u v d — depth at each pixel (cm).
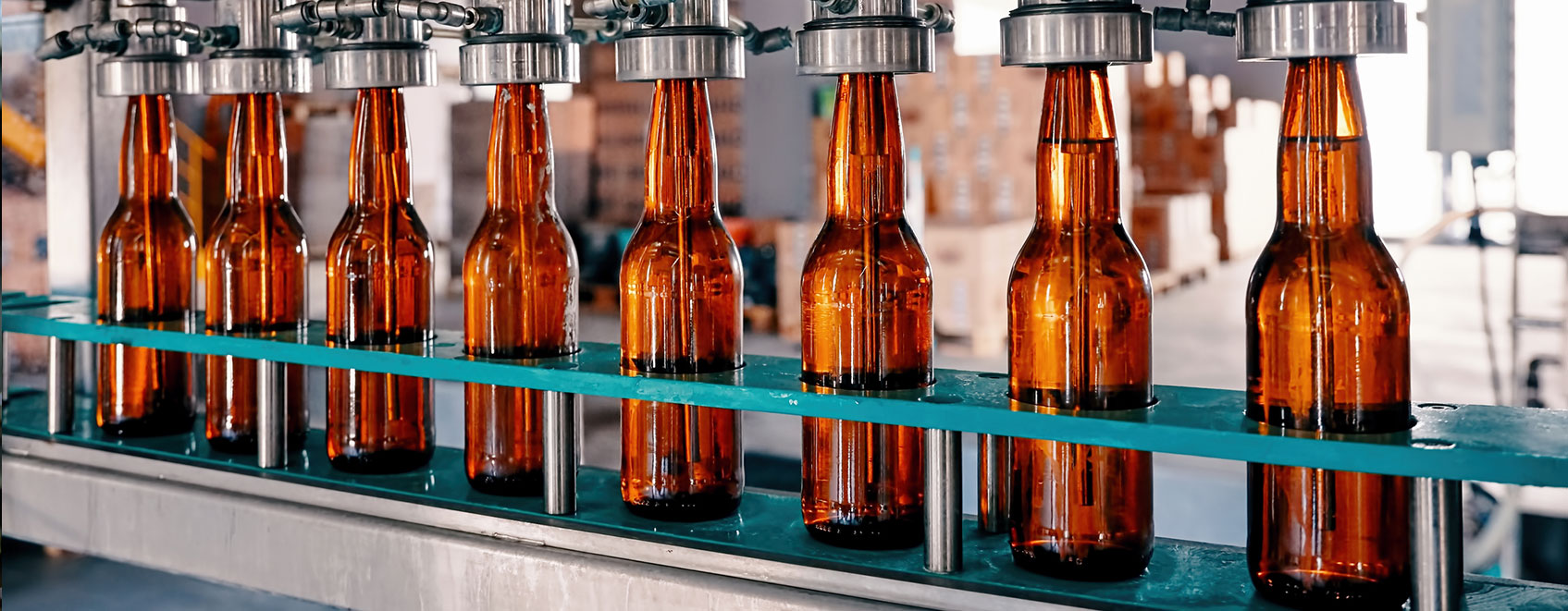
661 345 64
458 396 313
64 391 90
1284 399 51
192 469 81
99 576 98
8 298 100
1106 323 55
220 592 94
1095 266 55
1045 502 57
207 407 86
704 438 67
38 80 113
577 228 385
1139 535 57
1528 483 44
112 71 83
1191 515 268
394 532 71
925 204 353
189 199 204
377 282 74
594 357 70
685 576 62
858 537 61
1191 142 395
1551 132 285
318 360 73
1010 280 57
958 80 346
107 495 85
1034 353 56
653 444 67
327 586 75
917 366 60
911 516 62
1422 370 329
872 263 59
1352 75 52
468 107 383
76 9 107
